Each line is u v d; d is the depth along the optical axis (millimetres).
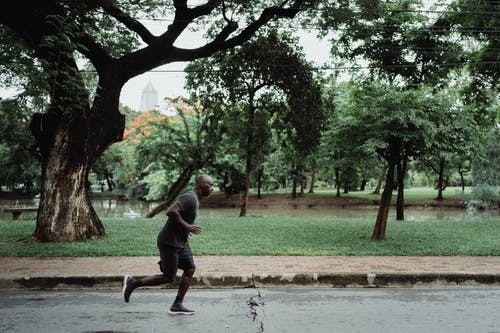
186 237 5793
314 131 22641
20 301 6488
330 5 15047
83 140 12352
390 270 8086
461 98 22625
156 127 28172
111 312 5902
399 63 21203
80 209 12344
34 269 8086
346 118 12555
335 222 17938
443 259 9516
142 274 7605
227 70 21766
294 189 47562
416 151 12609
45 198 12148
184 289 5824
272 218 20609
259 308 6148
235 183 41062
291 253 10023
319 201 45094
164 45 13102
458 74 22312
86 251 10102
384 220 12688
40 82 10805
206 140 26797
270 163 47719
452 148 11898
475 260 9391
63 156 12180
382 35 20953
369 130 12125
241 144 24578
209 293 7074
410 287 7660
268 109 23828
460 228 15859
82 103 11695
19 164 35562
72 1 11820
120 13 12922
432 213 33500
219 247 10758
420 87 20844
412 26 20828
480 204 33094
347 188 50781
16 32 12633
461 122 11508
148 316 5719
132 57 13086
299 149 24641
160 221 17531
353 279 7672
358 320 5586
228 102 23094
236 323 5426
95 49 13031
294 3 14602
